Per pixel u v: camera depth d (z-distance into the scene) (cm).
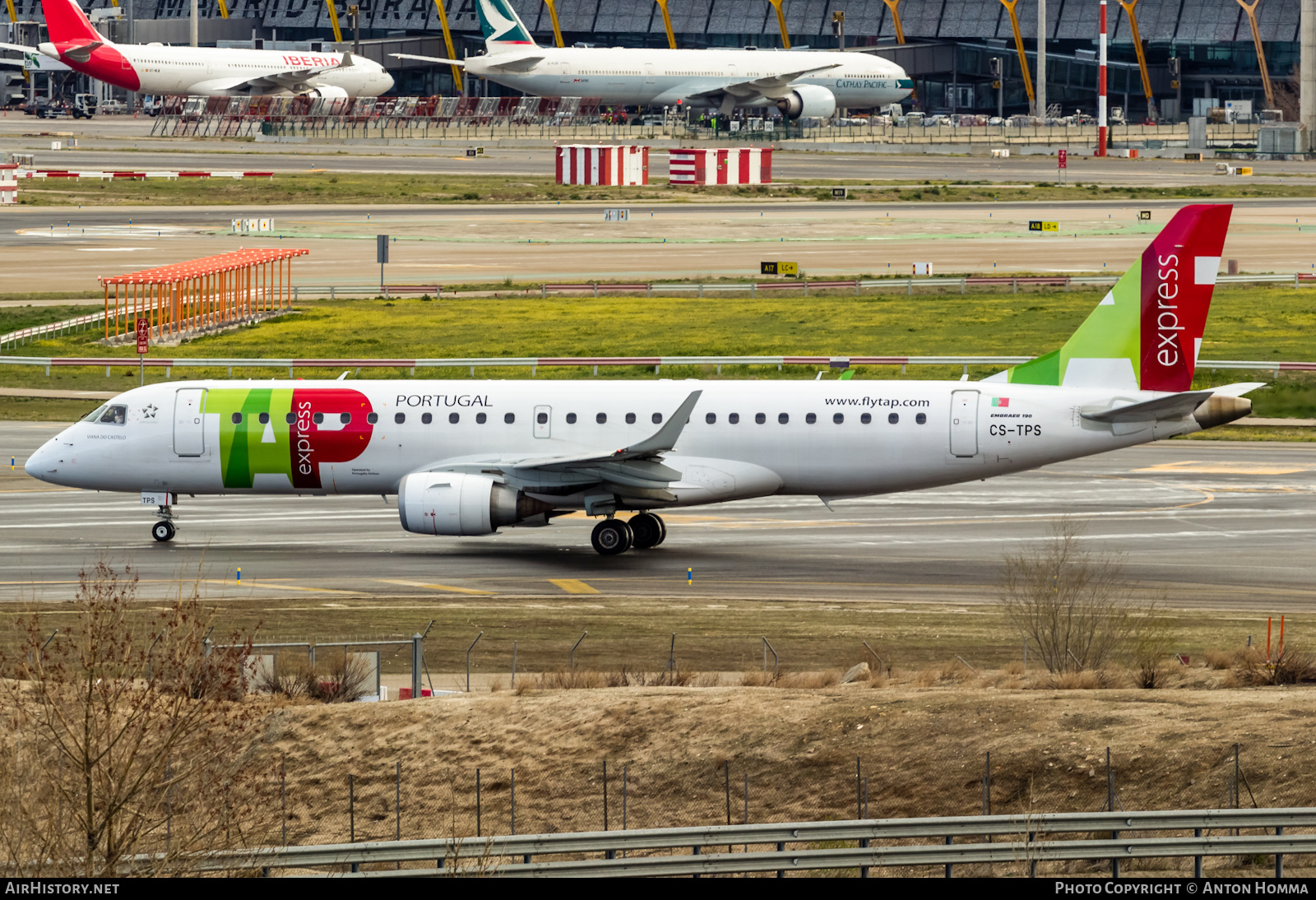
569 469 18162
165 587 16900
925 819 8256
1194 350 18312
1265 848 7925
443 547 19462
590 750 11038
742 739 10888
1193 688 12162
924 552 19050
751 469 18638
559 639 14462
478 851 8294
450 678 13188
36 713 9588
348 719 11569
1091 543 19312
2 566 17962
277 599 16262
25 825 8594
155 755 8756
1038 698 11112
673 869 8112
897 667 13238
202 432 19100
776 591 16862
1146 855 8012
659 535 19388
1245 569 17825
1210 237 18062
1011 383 18700
